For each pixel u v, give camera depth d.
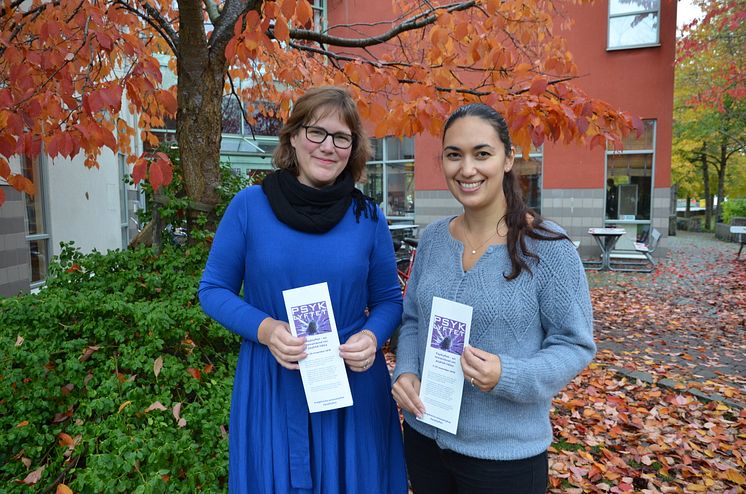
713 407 4.18
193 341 3.04
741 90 14.65
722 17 13.26
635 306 8.08
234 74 6.01
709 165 31.02
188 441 2.25
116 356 2.78
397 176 14.86
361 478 1.71
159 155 2.72
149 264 3.70
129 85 2.81
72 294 3.29
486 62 3.77
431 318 1.57
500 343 1.48
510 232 1.51
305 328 1.60
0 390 2.48
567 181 12.69
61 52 3.12
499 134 1.53
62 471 2.29
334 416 1.70
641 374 4.91
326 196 1.67
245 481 1.64
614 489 2.99
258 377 1.69
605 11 12.07
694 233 27.77
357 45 4.38
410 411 1.62
